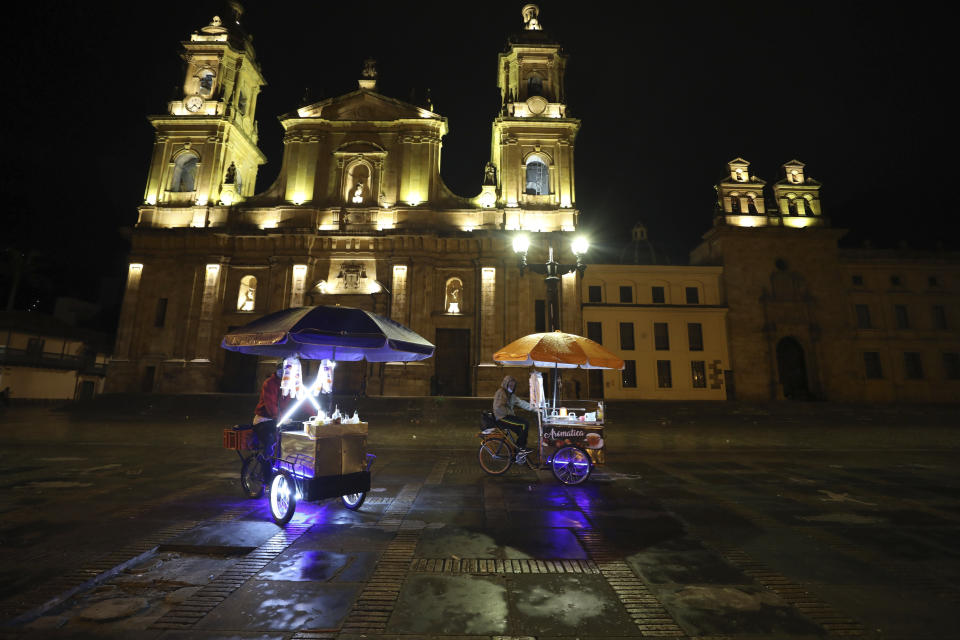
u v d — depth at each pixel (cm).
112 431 2038
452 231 3559
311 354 986
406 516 777
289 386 839
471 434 2030
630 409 2730
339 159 3712
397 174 3703
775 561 583
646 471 1252
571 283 3472
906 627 423
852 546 642
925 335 4000
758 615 442
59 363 4547
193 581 509
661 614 443
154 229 3497
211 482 1049
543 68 3884
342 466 761
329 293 3462
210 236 3497
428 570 545
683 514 803
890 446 1861
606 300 3866
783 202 4072
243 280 3556
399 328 909
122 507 822
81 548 610
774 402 2962
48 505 833
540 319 3478
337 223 3566
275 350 952
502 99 3953
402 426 2227
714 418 2578
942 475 1209
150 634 399
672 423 2434
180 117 3675
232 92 3891
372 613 440
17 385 4138
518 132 3728
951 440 2003
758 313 3784
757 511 827
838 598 480
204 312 3403
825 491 1004
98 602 458
